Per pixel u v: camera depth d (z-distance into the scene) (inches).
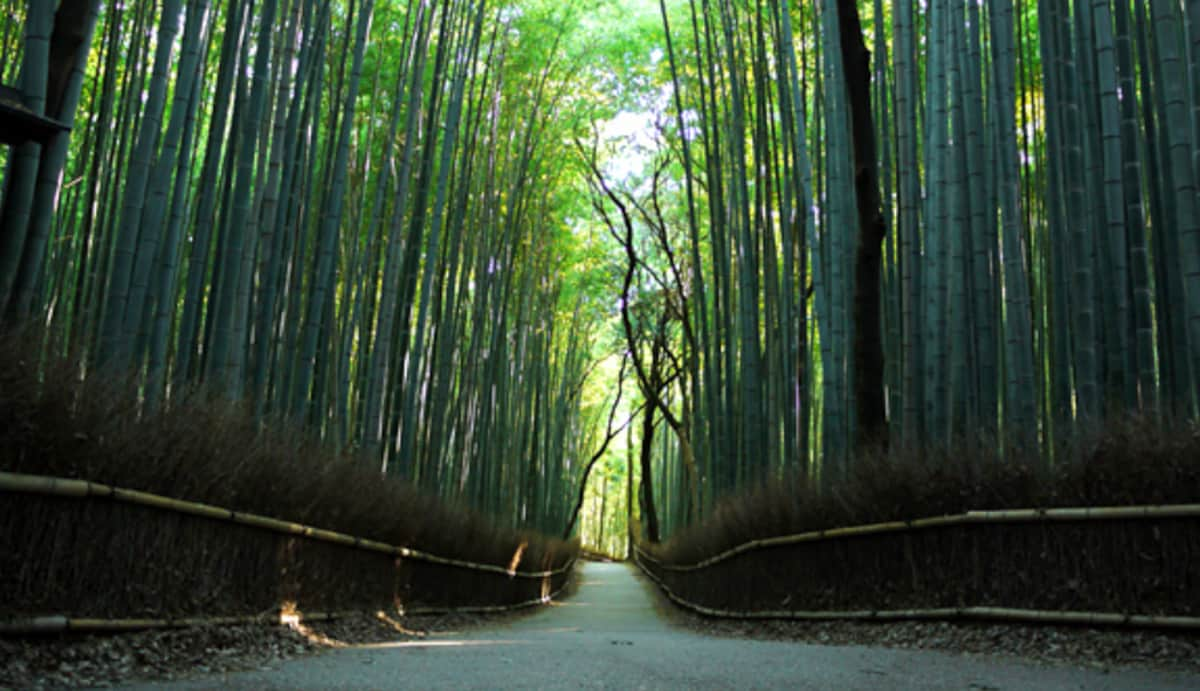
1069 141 236.8
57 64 166.7
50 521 138.6
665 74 595.2
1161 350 265.7
